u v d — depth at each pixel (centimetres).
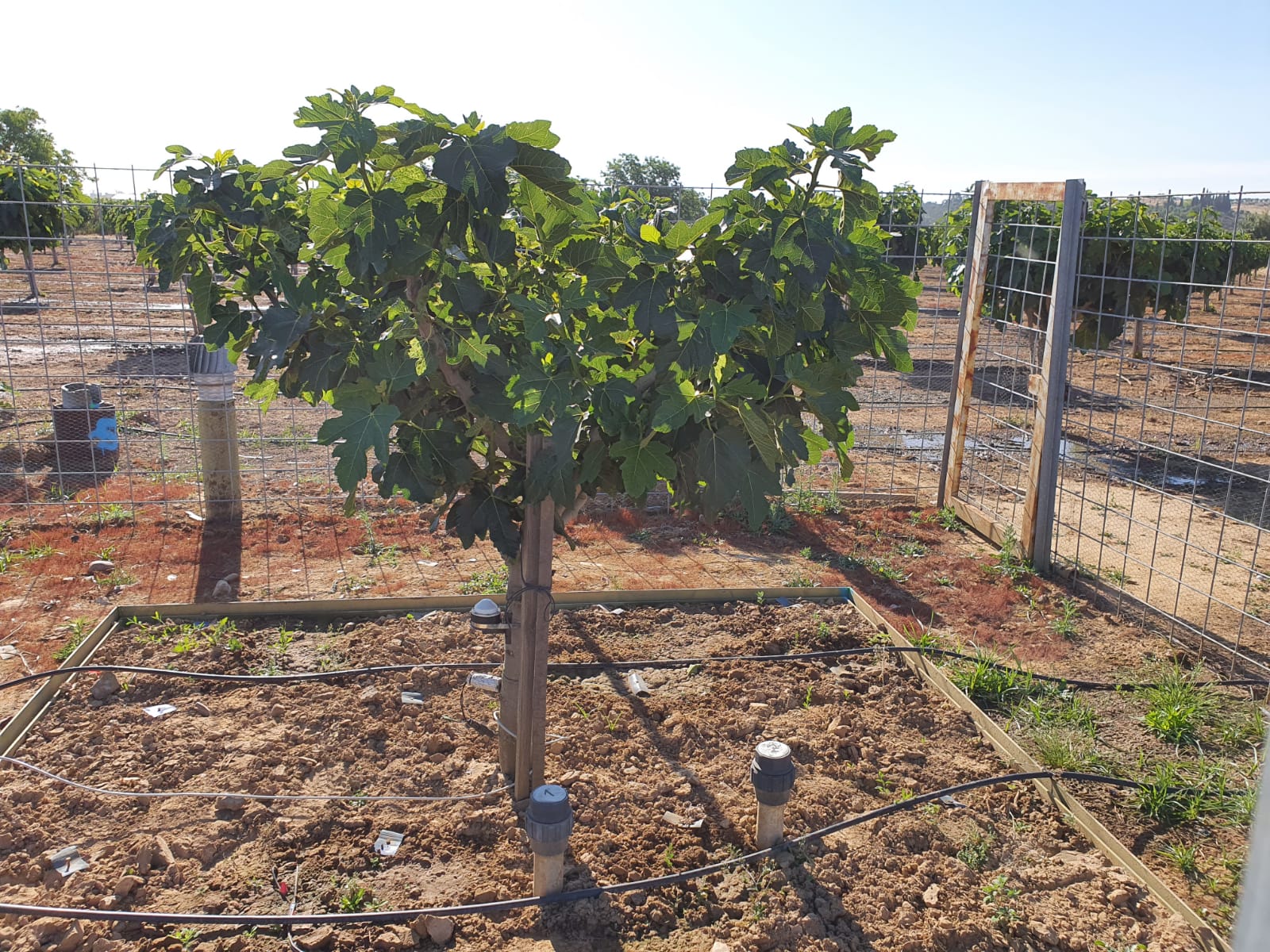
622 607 677
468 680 554
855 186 331
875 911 382
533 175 326
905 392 1652
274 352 328
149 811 430
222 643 593
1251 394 1620
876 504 978
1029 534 794
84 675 544
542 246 360
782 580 763
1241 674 611
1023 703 561
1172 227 1321
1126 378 1747
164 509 883
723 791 460
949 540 875
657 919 371
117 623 616
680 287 348
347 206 313
